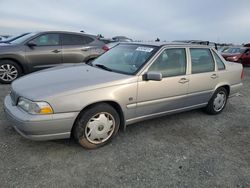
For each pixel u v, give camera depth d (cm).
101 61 463
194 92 471
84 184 283
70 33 812
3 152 336
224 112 566
